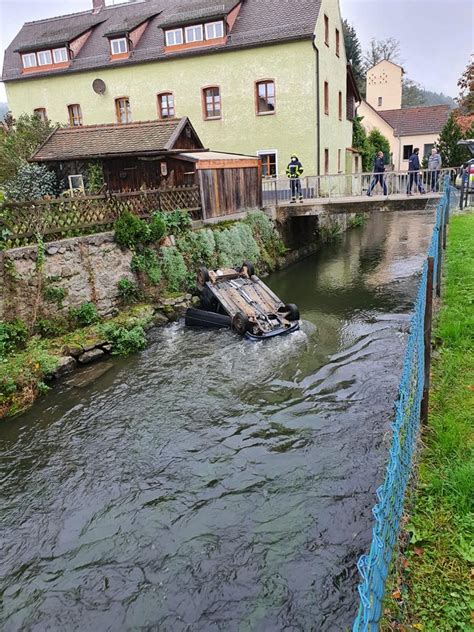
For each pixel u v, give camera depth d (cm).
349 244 2406
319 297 1421
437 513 392
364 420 693
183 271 1298
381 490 311
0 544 516
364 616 223
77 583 460
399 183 1858
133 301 1198
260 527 507
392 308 1267
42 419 767
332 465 597
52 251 1004
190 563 470
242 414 741
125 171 1653
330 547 472
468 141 2088
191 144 1744
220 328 1131
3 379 808
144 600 435
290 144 2384
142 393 834
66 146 1716
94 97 2722
